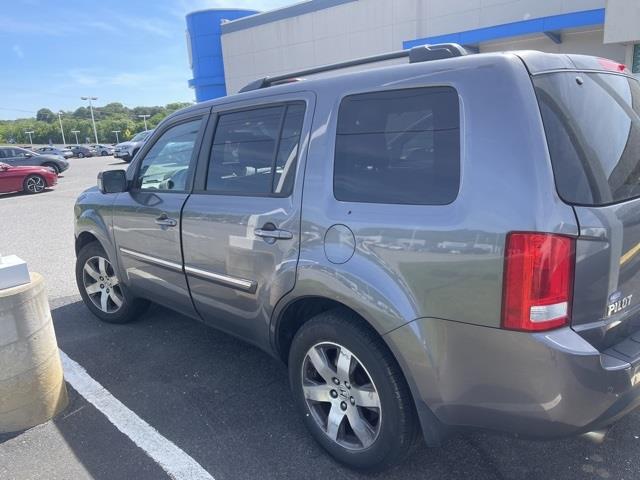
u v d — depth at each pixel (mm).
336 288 2283
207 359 3750
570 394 1817
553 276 1781
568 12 11852
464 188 1948
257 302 2777
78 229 4363
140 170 3766
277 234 2561
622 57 11742
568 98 2018
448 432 2158
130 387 3389
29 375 2904
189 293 3305
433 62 2184
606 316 1966
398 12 14820
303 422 2715
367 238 2191
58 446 2787
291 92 2717
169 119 3578
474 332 1927
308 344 2521
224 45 19938
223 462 2607
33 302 2906
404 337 2074
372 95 2336
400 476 2455
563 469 2459
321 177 2447
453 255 1935
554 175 1820
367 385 2367
